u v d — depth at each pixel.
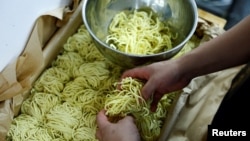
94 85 1.03
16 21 0.88
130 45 1.08
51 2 1.01
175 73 0.77
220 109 0.73
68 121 0.96
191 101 0.98
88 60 1.10
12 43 0.90
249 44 0.70
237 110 0.69
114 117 0.83
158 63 0.80
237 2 1.66
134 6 1.16
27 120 0.96
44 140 0.93
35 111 0.98
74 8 1.09
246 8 1.65
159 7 1.13
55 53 1.09
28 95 1.01
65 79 1.05
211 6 1.64
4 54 0.88
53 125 0.96
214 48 0.74
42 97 1.00
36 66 0.96
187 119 0.94
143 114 0.84
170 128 0.92
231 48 0.72
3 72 0.88
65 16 1.07
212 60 0.74
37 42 0.96
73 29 1.15
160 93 0.83
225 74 1.01
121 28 1.12
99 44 0.93
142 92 0.80
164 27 1.13
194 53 0.76
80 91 1.02
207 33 1.09
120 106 0.83
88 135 0.95
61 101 1.02
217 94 0.98
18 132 0.93
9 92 0.89
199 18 1.15
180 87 0.82
